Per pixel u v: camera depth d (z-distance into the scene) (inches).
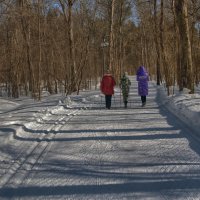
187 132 438.9
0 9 866.8
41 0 1186.0
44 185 263.7
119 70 2014.0
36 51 1380.4
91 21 1317.7
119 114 641.0
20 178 280.4
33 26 1240.2
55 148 380.8
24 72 1330.0
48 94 1336.1
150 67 2551.7
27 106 816.3
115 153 352.8
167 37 1390.3
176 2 858.1
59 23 1380.4
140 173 284.7
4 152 364.2
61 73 1387.8
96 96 1067.9
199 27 1502.2
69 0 1197.1
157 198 230.2
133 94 1155.3
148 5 1625.2
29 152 364.8
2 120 558.9
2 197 240.7
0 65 1290.6
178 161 314.8
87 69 1672.0
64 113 682.8
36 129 494.6
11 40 1261.1
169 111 653.9
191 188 246.7
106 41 1795.0
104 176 280.8
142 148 369.1
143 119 562.3
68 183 267.0
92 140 417.4
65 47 1332.4
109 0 1592.0
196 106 574.2
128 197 233.8
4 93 1462.8
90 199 232.8
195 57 1541.6
